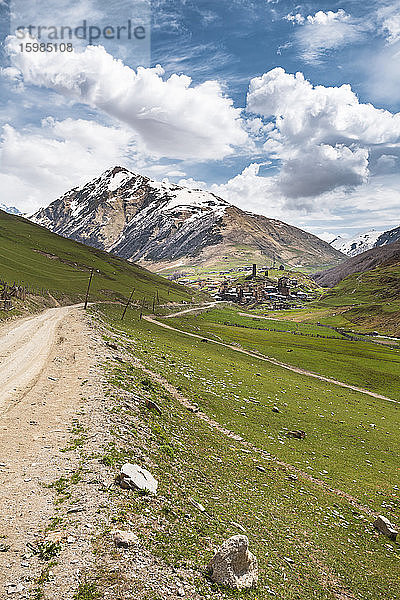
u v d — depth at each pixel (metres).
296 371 105.75
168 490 22.47
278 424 53.56
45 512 16.58
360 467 44.84
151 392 44.50
